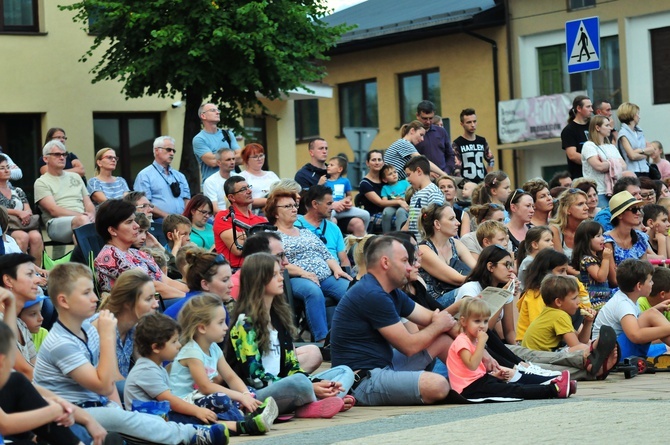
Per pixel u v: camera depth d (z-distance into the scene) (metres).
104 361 8.20
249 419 8.80
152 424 8.19
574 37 18.11
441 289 13.18
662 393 10.37
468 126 19.78
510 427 8.10
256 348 9.73
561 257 12.76
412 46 40.25
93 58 27.22
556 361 11.72
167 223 13.78
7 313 8.03
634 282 12.58
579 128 19.06
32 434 7.23
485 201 16.61
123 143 27.70
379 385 10.34
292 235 14.30
